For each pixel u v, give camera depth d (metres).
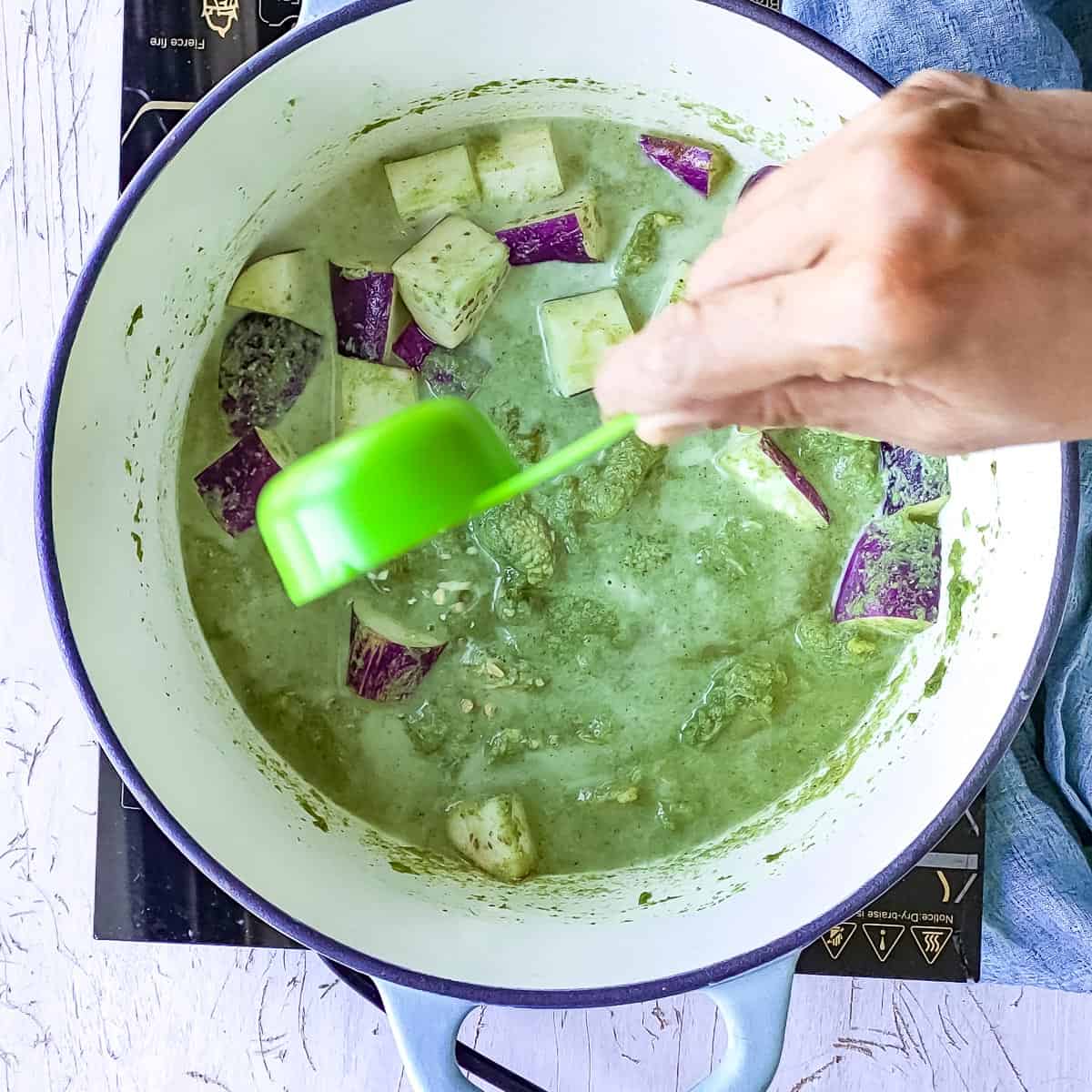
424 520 0.36
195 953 0.49
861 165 0.29
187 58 0.46
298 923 0.39
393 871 0.43
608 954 0.40
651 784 0.45
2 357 0.49
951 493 0.45
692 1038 0.48
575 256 0.45
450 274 0.44
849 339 0.28
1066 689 0.47
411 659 0.44
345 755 0.45
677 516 0.44
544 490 0.44
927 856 0.46
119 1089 0.49
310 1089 0.49
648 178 0.45
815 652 0.44
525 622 0.44
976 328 0.28
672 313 0.30
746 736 0.45
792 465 0.44
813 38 0.39
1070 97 0.31
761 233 0.30
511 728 0.44
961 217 0.28
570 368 0.44
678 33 0.41
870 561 0.44
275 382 0.45
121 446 0.42
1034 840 0.47
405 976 0.38
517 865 0.44
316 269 0.45
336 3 0.43
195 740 0.42
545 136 0.45
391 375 0.44
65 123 0.49
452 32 0.40
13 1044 0.49
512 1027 0.48
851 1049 0.48
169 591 0.44
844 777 0.44
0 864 0.49
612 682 0.44
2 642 0.49
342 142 0.43
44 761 0.49
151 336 0.42
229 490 0.45
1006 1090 0.48
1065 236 0.28
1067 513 0.39
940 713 0.43
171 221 0.40
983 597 0.43
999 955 0.46
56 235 0.49
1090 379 0.29
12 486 0.49
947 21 0.46
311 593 0.38
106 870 0.46
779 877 0.42
